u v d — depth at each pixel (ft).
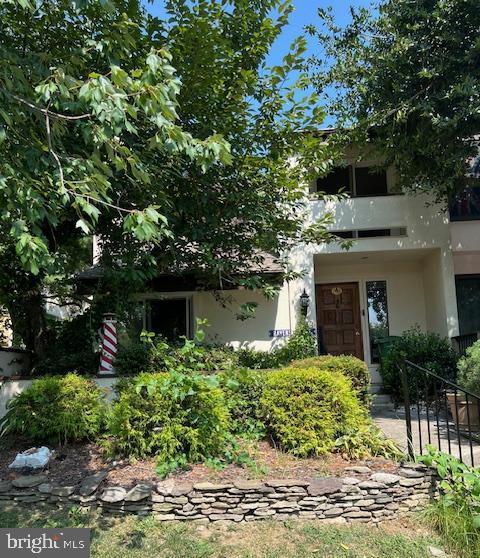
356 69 30.14
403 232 37.40
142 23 20.39
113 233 24.98
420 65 27.68
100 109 10.78
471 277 38.04
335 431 17.66
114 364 25.30
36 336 31.48
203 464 16.79
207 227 24.67
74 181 12.33
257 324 36.58
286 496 14.52
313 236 29.07
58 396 19.21
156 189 20.70
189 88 21.75
